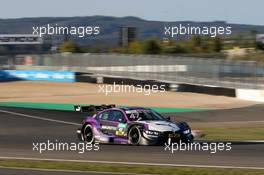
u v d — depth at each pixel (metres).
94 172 31.75
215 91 119.12
